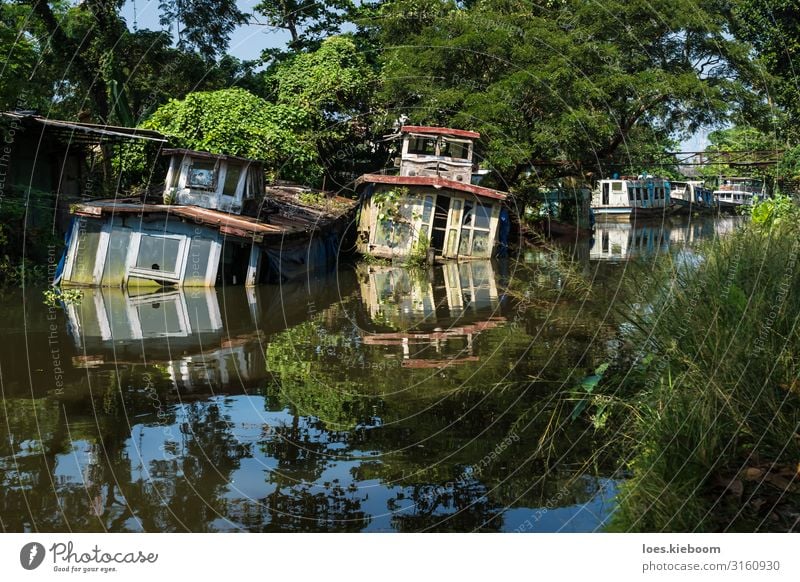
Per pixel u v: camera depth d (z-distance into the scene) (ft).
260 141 68.85
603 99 73.20
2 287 43.34
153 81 76.38
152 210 43.91
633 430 15.35
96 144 62.49
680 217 123.85
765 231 20.81
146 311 35.91
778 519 10.90
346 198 79.00
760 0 72.95
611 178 115.65
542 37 72.84
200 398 20.51
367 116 83.71
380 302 39.88
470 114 71.26
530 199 84.23
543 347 24.73
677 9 71.51
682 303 17.66
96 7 69.21
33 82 63.36
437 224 69.15
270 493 13.94
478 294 42.80
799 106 69.87
